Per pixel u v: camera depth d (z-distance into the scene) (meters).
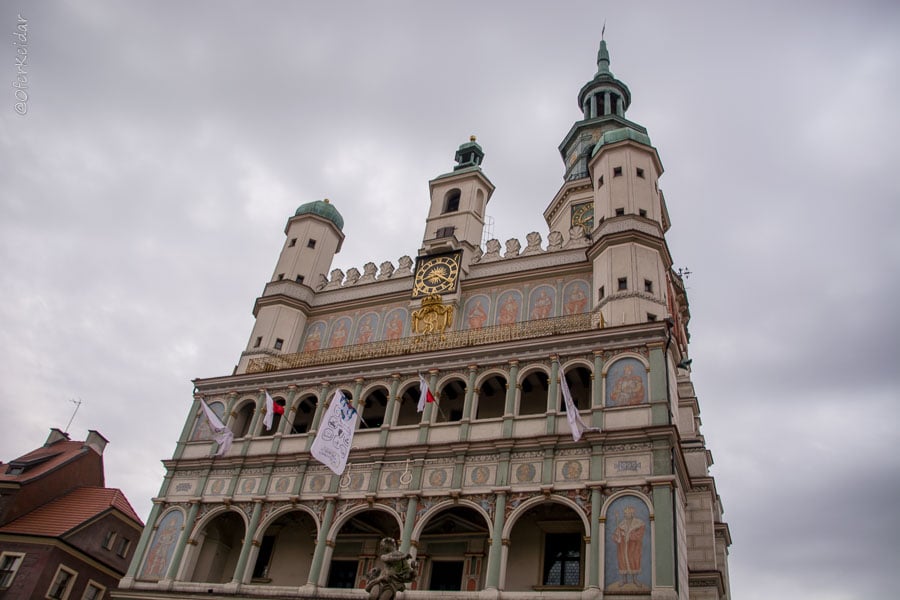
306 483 34.66
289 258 49.59
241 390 40.44
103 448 52.09
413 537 30.64
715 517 41.22
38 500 44.97
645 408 30.33
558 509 30.97
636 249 38.66
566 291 40.47
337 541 35.16
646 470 28.59
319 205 52.41
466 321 41.75
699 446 38.84
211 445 38.56
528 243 44.06
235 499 35.47
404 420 37.06
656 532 26.98
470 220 46.59
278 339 45.53
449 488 31.38
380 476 33.19
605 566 26.98
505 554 28.83
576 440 29.36
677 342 39.03
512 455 31.25
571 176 55.00
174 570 34.28
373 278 47.34
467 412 33.59
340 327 45.84
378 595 24.75
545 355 33.81
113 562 44.94
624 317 35.88
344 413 31.44
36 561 39.97
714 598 34.38
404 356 36.69
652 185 43.03
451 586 31.95
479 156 52.44
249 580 33.03
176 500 36.97
